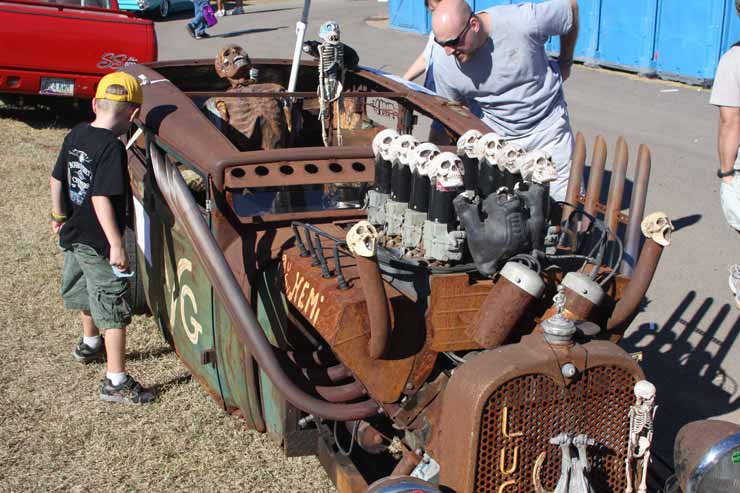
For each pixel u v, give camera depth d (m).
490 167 3.13
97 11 10.05
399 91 4.91
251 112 4.47
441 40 4.87
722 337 5.31
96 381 4.65
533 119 5.41
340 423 3.48
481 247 2.83
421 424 2.91
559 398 2.60
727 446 2.54
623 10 15.09
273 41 19.70
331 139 5.25
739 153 5.02
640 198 3.84
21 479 3.76
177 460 3.92
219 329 3.65
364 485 3.15
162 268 4.32
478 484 2.59
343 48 4.89
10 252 6.51
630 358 2.63
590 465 2.71
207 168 3.51
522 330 2.93
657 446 4.14
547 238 3.09
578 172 4.22
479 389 2.50
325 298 2.86
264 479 3.79
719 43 13.32
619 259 3.20
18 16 9.50
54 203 4.40
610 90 13.59
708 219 7.46
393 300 2.81
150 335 5.14
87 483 3.75
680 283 6.15
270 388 3.44
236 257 3.46
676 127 10.84
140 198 4.56
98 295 4.29
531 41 5.12
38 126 10.94
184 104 4.18
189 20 24.45
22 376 4.67
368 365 2.82
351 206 3.81
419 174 2.95
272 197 3.65
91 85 10.02
